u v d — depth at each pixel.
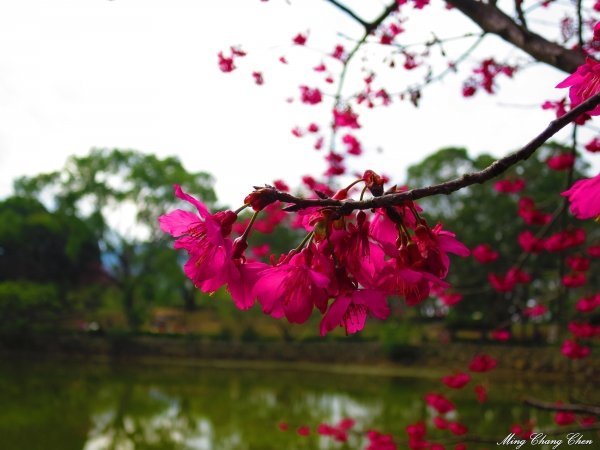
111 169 33.56
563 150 5.09
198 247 1.02
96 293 34.69
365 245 1.02
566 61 2.29
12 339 25.83
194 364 22.84
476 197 25.48
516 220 23.59
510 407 10.39
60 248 33.50
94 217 33.12
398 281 1.00
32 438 9.09
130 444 9.05
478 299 22.48
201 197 34.44
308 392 14.66
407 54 4.14
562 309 4.75
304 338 26.00
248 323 28.23
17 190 34.47
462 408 10.84
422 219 1.07
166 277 32.19
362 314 1.03
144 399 13.17
